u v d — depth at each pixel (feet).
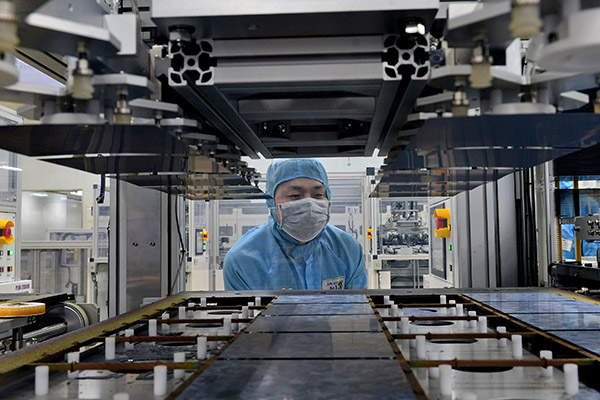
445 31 4.02
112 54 4.06
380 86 5.14
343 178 22.50
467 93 4.80
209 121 6.41
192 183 8.91
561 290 10.93
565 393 4.81
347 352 5.34
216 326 8.39
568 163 12.38
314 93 5.89
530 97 4.55
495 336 6.60
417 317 8.04
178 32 4.53
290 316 7.85
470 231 14.23
